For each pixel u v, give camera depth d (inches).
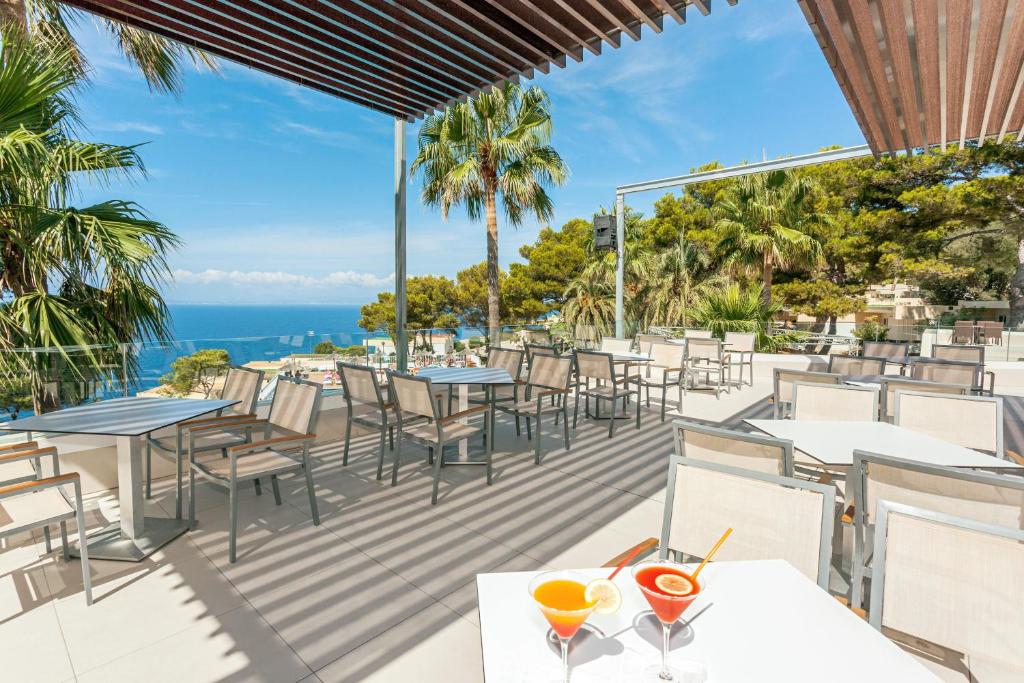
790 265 655.8
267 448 119.0
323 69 116.5
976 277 661.9
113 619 78.0
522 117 362.6
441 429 122.6
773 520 53.7
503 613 38.6
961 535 44.7
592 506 123.0
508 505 123.3
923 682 31.7
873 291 720.3
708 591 41.8
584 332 348.8
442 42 102.6
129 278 164.7
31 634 74.3
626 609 40.1
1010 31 92.5
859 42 89.7
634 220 668.7
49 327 141.6
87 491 130.6
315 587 87.2
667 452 167.9
